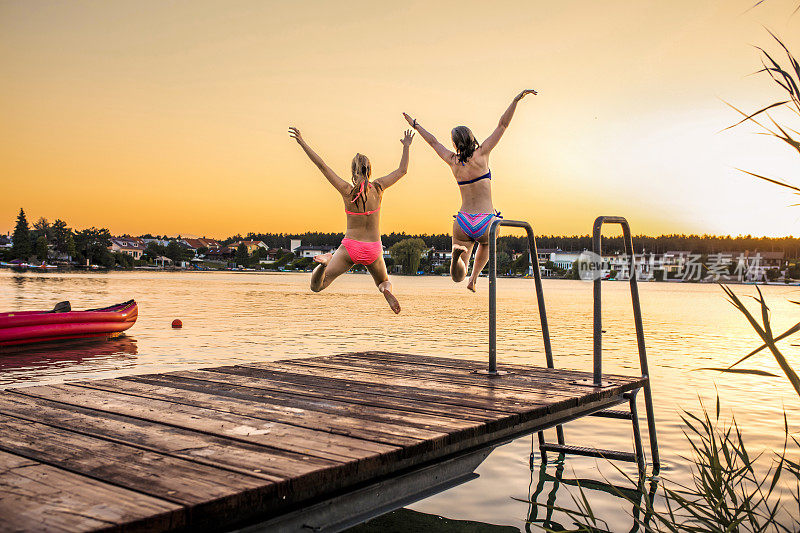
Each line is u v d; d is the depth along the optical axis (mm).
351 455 3373
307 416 4363
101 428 3908
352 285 75000
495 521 5035
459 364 7207
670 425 8117
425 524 4957
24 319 15211
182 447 3484
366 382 5867
